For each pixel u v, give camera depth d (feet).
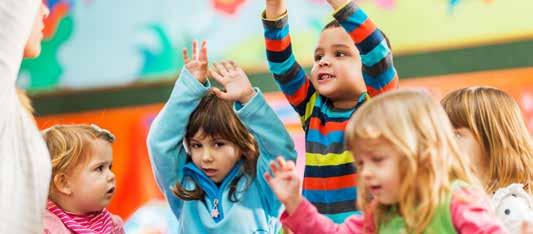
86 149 5.43
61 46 9.39
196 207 5.49
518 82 7.48
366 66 5.00
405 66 7.89
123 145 8.89
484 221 3.68
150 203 8.63
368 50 4.94
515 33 7.54
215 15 8.77
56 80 9.36
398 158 3.77
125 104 9.07
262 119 5.31
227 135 5.36
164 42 8.96
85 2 9.36
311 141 5.24
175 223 8.44
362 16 4.96
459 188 3.81
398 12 7.97
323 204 5.05
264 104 5.32
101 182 5.46
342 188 5.01
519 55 7.51
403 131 3.79
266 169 5.33
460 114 5.42
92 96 9.15
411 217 3.76
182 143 5.55
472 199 3.77
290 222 3.96
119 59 9.12
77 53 9.32
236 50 8.59
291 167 3.98
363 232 4.05
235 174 5.45
